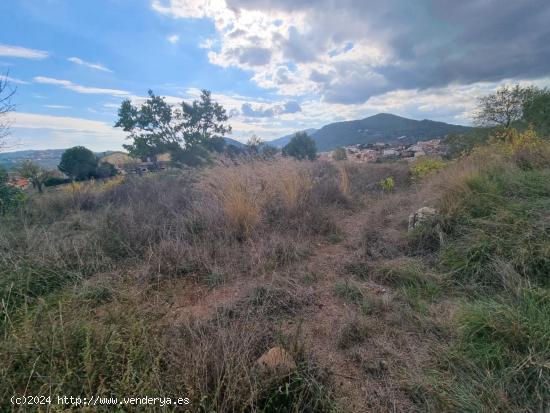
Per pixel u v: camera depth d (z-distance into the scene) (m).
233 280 3.05
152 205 5.21
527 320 1.83
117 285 2.81
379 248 3.56
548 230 2.71
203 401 1.42
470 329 1.92
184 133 21.69
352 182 7.89
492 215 3.18
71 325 1.83
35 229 4.00
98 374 1.51
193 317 2.30
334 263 3.39
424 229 3.52
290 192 5.11
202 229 4.11
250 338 1.93
